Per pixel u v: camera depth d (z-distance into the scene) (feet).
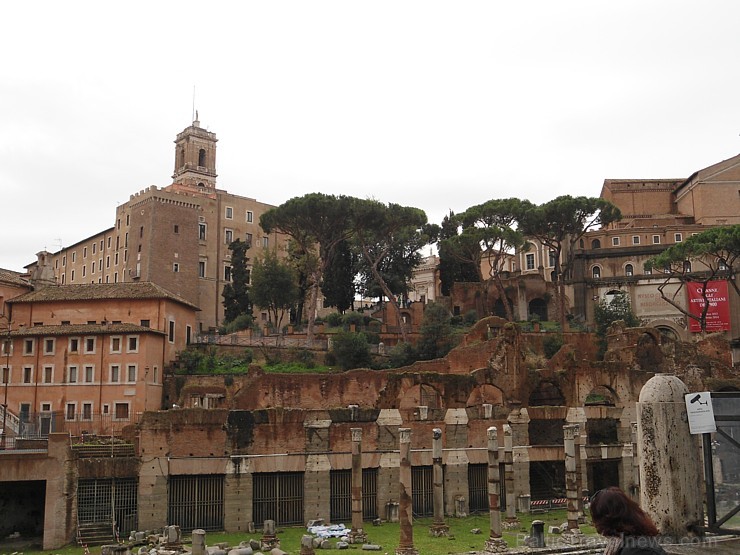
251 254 465.88
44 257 320.50
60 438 178.81
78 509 179.22
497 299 418.31
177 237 419.95
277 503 195.93
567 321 391.86
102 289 297.74
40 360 267.80
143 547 160.56
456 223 416.46
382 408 215.51
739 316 374.43
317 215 336.29
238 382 284.20
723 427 46.24
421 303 422.41
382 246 407.23
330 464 200.44
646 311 395.55
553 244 433.89
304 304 432.25
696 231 442.50
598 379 247.91
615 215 393.50
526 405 241.96
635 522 33.27
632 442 242.78
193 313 324.19
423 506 209.97
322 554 152.05
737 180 449.48
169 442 188.14
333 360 315.99
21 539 184.85
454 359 274.57
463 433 218.79
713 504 44.98
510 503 183.93
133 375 264.31
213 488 191.21
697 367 285.02
